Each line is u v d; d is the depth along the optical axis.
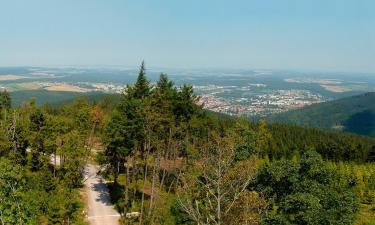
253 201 26.39
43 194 39.84
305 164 38.69
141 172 66.56
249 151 53.22
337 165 80.12
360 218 54.50
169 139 51.75
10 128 52.75
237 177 26.64
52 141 53.69
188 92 52.59
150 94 51.81
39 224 41.19
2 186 35.97
